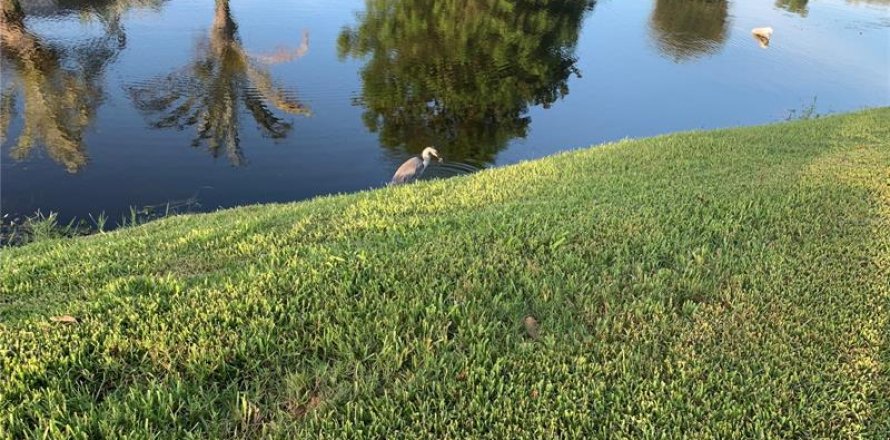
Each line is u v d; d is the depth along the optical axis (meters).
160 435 2.55
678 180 6.34
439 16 25.89
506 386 2.91
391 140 13.34
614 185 6.23
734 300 3.68
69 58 17.33
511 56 21.20
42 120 12.91
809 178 6.18
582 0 33.03
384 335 3.20
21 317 3.34
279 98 15.35
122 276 4.00
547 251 4.27
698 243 4.44
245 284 3.62
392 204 5.73
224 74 16.92
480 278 3.83
